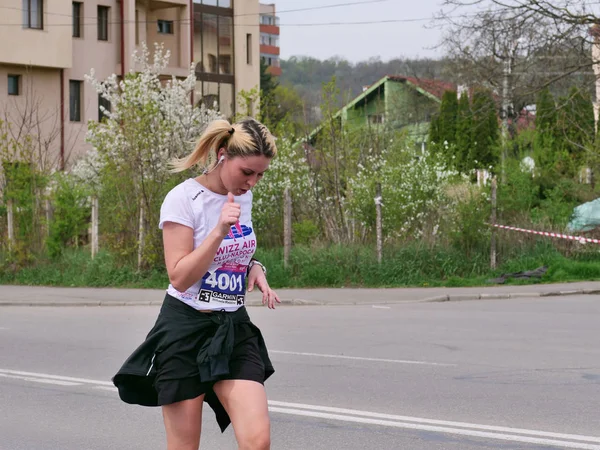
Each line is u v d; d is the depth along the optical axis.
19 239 24.44
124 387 4.91
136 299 19.80
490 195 23.56
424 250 22.23
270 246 24.61
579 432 7.86
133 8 44.88
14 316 17.25
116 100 27.27
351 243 23.00
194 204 4.78
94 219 24.19
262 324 15.32
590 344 12.86
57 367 11.36
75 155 38.53
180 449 4.82
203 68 49.72
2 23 39.91
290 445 7.52
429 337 13.62
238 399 4.67
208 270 4.84
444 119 47.06
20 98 40.88
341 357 11.78
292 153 25.25
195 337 4.79
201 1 49.69
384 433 7.88
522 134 29.16
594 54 31.47
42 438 7.94
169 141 23.67
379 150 25.66
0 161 25.69
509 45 28.70
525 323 15.27
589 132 29.48
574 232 23.89
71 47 41.91
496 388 9.73
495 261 22.59
